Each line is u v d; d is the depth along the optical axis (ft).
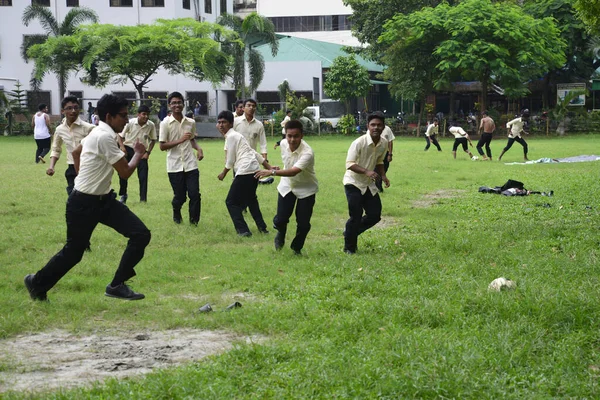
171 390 13.44
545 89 163.84
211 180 57.77
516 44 131.64
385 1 157.38
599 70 174.91
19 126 141.49
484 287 21.16
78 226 19.97
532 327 17.12
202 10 174.09
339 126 151.53
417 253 27.86
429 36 136.36
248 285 23.34
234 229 34.78
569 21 147.43
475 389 13.38
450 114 163.84
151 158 84.89
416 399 13.14
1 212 39.55
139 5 164.04
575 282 22.07
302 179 27.53
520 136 78.43
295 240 28.07
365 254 28.35
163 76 164.55
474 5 133.80
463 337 16.57
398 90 148.87
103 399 13.16
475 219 38.24
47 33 146.51
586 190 49.52
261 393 13.48
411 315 18.47
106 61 138.10
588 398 13.29
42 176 59.52
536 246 29.12
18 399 13.41
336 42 210.59
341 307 19.81
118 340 17.79
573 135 144.56
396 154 91.30
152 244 31.01
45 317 19.43
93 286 23.39
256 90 164.14
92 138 19.75
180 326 18.88
